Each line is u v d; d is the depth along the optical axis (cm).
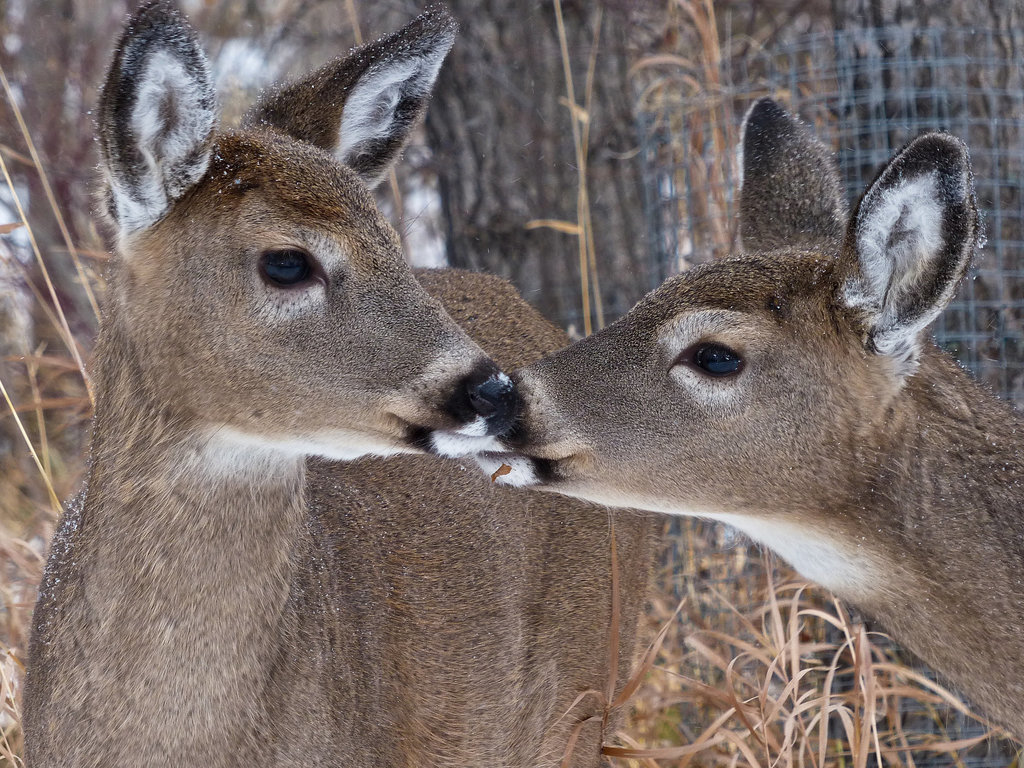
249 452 860
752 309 933
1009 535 929
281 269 850
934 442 941
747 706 1202
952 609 936
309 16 2350
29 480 1559
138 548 824
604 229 1592
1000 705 944
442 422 866
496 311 1164
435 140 1628
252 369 855
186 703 827
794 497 952
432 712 981
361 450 888
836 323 928
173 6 809
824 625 1356
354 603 924
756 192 1112
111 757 826
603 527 1148
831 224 1077
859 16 1426
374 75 1007
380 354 863
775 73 1559
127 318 856
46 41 1912
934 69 1399
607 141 1584
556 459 955
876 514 943
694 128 1597
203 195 851
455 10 1579
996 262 1385
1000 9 1405
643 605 1241
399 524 1000
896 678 1291
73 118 1906
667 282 980
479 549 1036
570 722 1146
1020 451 953
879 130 1412
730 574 1397
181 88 825
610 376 951
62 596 846
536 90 1573
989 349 1383
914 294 895
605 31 1588
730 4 2012
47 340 1669
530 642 1094
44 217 1719
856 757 1127
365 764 902
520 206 1584
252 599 844
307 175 875
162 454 833
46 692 842
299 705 860
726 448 945
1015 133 1408
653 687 1313
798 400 934
